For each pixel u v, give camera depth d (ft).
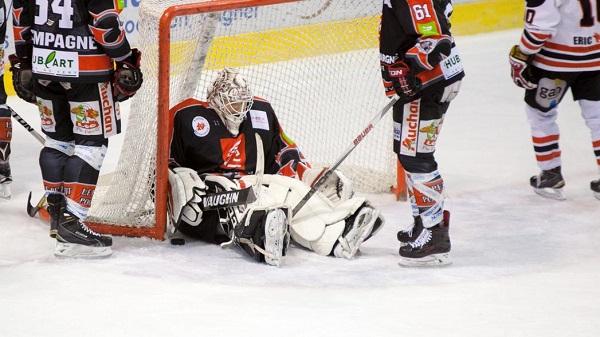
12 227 50.06
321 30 60.34
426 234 45.01
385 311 38.63
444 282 42.98
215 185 48.08
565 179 62.49
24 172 61.57
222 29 57.36
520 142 72.59
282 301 39.70
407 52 42.65
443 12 43.57
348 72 61.00
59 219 44.98
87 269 43.42
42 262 44.52
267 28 59.11
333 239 46.42
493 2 112.47
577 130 76.28
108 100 45.11
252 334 35.70
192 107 50.16
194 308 38.50
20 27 44.68
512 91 88.79
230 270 44.21
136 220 49.01
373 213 46.21
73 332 35.68
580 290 41.57
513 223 53.01
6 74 80.69
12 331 35.68
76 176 45.11
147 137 48.60
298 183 48.67
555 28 54.08
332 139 61.16
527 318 38.09
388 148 58.59
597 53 55.52
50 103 45.44
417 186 44.98
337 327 36.63
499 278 43.55
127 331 35.83
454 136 74.23
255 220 44.88
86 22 43.55
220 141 50.06
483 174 63.77
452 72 44.27
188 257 46.03
